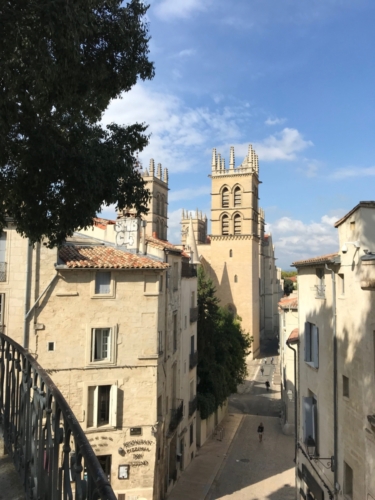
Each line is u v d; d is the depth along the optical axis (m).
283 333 45.03
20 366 7.12
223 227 88.31
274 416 49.53
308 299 23.27
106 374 24.61
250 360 82.50
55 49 9.43
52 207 11.68
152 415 25.05
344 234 17.53
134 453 24.55
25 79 9.11
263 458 36.12
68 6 8.95
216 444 39.94
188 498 28.17
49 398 5.27
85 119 12.41
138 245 28.17
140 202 13.02
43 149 10.41
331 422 18.84
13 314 23.70
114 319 24.95
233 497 28.59
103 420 24.72
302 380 24.36
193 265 38.62
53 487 4.72
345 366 17.11
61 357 24.06
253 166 92.56
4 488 6.05
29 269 23.97
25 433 6.12
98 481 3.22
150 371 25.25
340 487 17.25
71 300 24.45
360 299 15.73
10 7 8.88
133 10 11.38
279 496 28.72
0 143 9.63
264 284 109.50
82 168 10.96
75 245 27.64
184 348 34.12
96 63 10.91
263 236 111.44
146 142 13.20
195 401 37.00
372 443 14.30
